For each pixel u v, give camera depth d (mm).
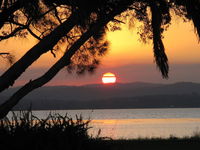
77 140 19422
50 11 23906
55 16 24172
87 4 20062
